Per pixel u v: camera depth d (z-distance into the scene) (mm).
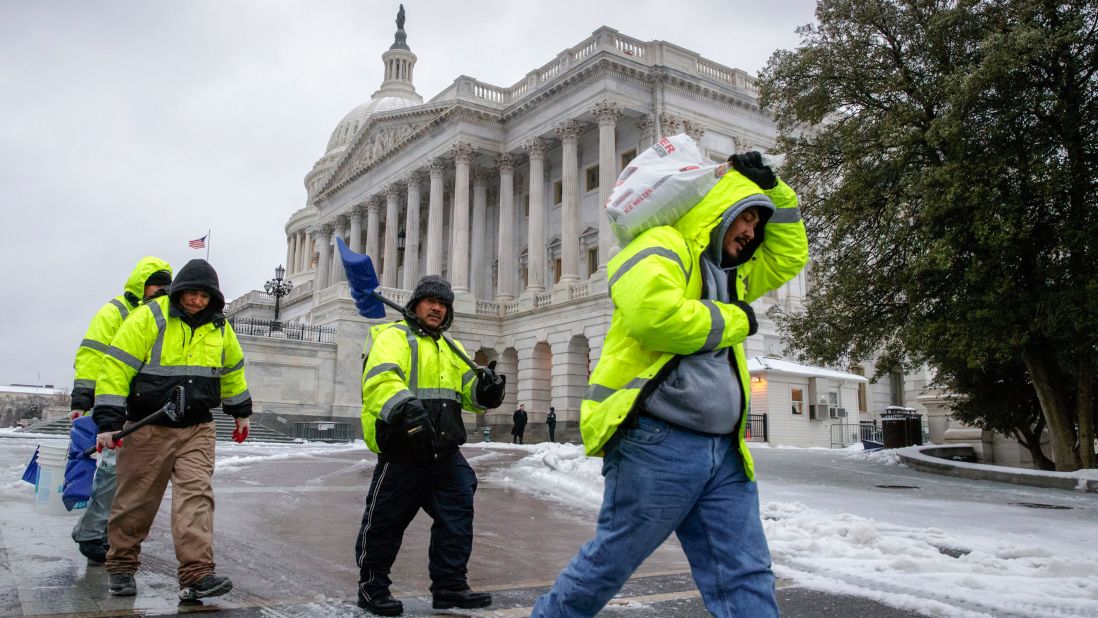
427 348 4914
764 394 35594
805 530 8422
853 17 19406
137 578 5434
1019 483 15367
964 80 15602
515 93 49812
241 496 10672
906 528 8305
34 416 76250
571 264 42781
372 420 4762
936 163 17500
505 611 4801
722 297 3205
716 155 44031
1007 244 15391
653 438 2996
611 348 3217
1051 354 17672
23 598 4695
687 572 6289
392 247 54500
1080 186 15977
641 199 3145
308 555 6586
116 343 4949
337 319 41844
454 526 4844
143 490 4910
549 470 15586
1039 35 15102
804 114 20656
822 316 20703
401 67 104750
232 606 4730
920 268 16219
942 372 21344
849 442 38000
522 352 44562
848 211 19062
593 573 3076
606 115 41344
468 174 48094
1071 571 6180
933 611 5098
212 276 5258
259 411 38781
